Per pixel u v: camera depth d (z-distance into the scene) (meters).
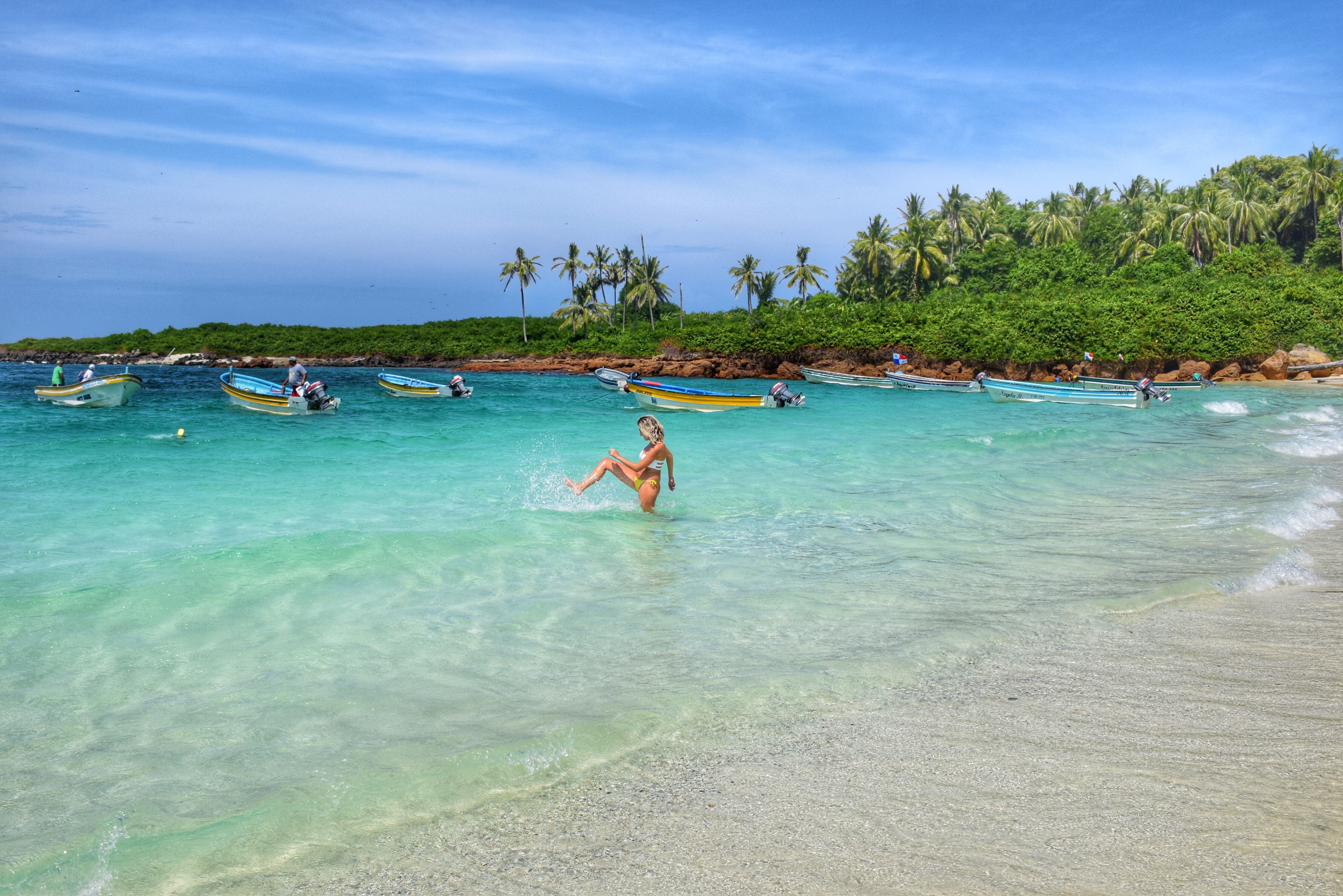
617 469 9.59
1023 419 27.41
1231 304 56.25
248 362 85.88
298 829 2.86
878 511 9.76
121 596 5.88
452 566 6.96
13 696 4.16
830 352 61.66
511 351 86.88
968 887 2.44
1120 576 6.76
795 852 2.68
